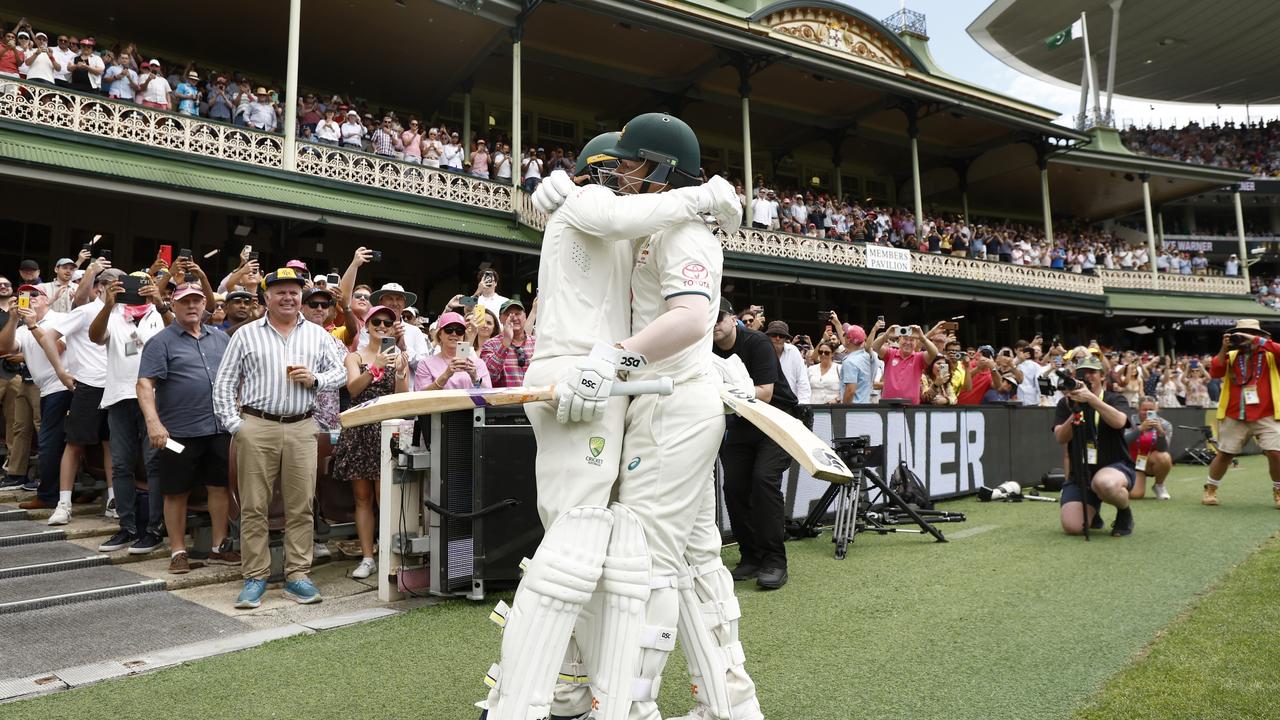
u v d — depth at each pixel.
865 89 21.31
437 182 14.45
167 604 4.42
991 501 8.38
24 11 14.95
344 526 5.50
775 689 3.05
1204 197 36.09
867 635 3.74
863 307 24.27
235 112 13.45
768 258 18.31
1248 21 37.19
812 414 6.02
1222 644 3.52
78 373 6.01
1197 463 12.68
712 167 23.86
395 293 5.65
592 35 17.78
